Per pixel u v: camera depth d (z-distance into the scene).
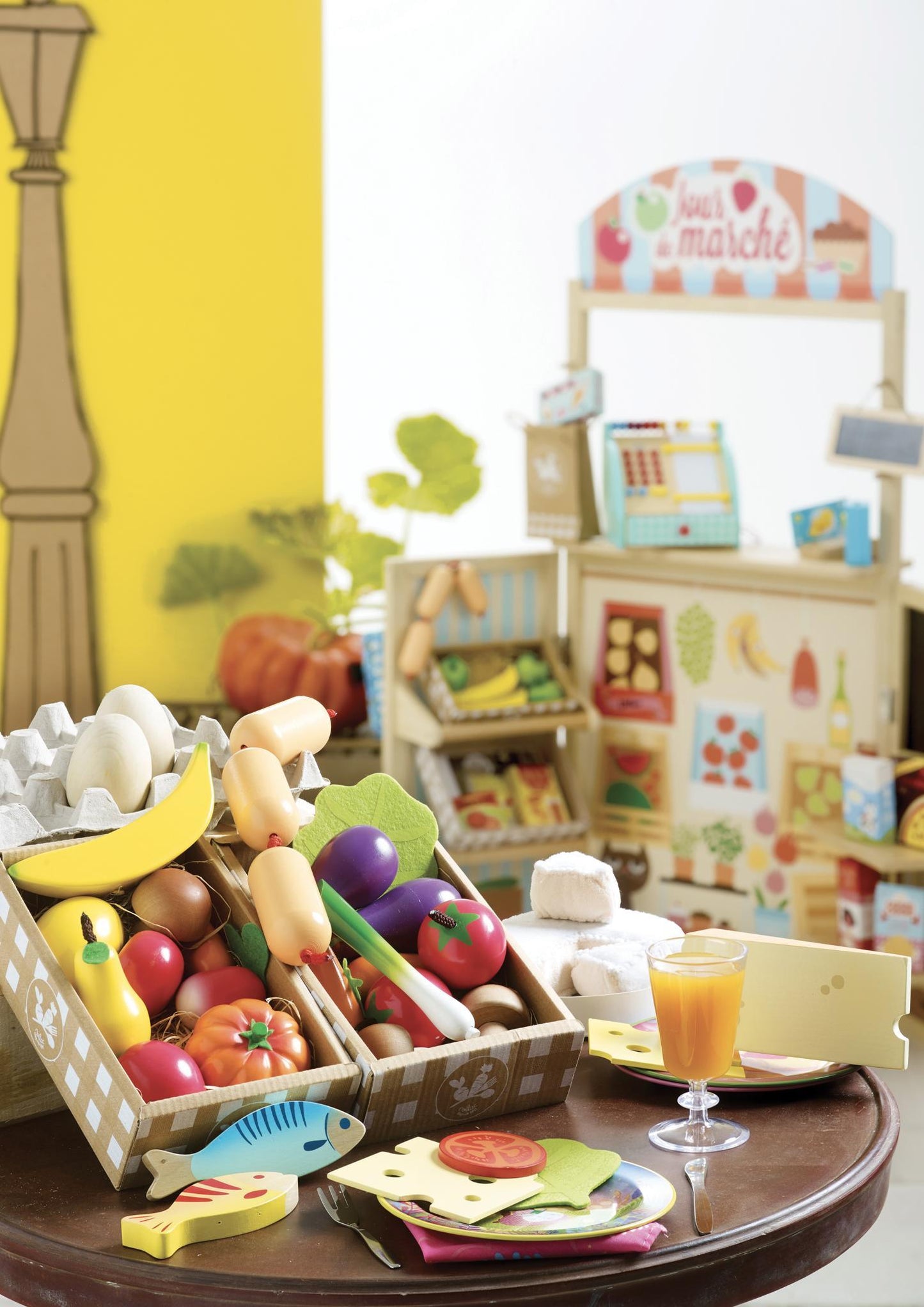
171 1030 1.31
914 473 3.24
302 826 1.48
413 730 3.60
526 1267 1.06
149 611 4.03
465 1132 1.23
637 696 3.76
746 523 4.64
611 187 4.42
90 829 1.38
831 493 4.66
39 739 1.56
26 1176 1.22
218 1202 1.13
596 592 3.79
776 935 3.62
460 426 4.49
